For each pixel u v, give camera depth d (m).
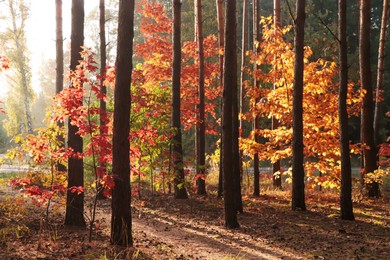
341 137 11.19
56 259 6.65
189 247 8.20
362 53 15.55
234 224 10.15
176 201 14.05
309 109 14.06
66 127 9.76
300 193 12.49
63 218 10.27
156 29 19.14
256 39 18.17
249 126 32.19
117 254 7.07
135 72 13.66
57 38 16.47
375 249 8.11
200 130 16.73
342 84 11.05
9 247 7.21
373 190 15.06
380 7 40.94
